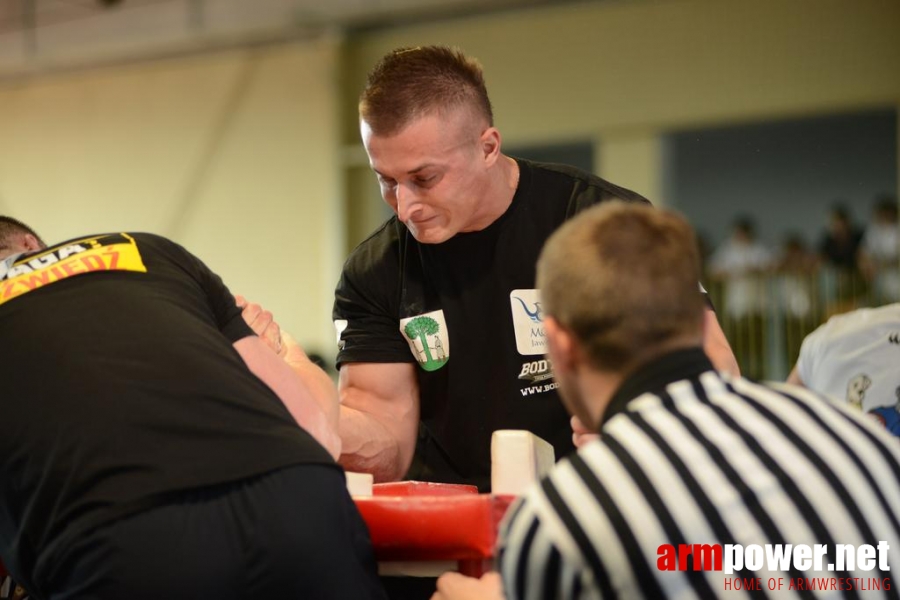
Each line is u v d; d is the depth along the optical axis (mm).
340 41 8133
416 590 1825
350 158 8133
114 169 9109
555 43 7559
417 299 2158
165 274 1640
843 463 1178
